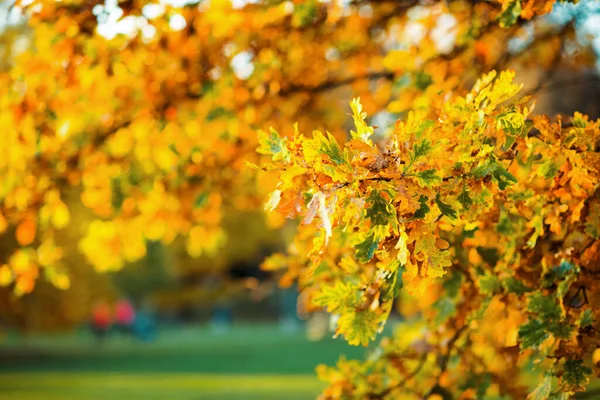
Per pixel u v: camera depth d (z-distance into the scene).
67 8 3.93
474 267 3.35
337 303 2.65
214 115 4.41
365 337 2.63
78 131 4.50
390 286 2.42
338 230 3.32
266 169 2.33
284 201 2.33
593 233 2.75
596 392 3.52
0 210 4.61
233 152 4.66
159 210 4.90
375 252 2.34
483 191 2.36
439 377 3.71
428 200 2.27
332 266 3.45
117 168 4.77
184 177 4.70
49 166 4.58
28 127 4.22
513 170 2.72
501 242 3.16
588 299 2.94
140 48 4.19
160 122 4.49
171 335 42.97
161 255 35.16
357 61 4.94
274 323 54.56
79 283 20.94
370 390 3.73
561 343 2.80
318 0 4.29
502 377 3.68
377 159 2.27
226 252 34.84
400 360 3.75
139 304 41.91
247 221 31.30
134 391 14.77
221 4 4.21
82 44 4.06
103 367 21.48
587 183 2.63
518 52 4.70
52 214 4.71
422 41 4.75
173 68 4.38
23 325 22.14
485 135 2.41
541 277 3.02
